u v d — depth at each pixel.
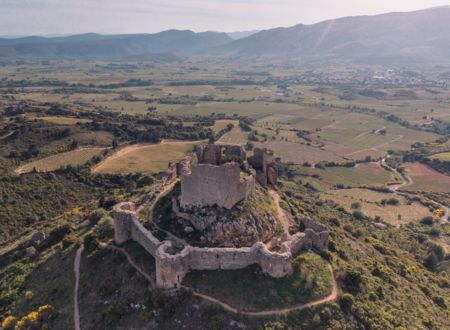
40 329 56.09
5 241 105.25
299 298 52.19
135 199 86.81
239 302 50.62
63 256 72.06
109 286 57.19
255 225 62.00
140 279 56.06
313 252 62.53
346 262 65.12
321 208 117.75
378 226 118.94
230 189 61.19
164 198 72.06
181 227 62.38
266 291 52.03
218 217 60.97
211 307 50.00
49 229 97.88
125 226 65.88
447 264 95.62
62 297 60.72
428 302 67.25
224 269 54.81
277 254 53.16
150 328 49.69
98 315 54.22
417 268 86.25
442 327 58.62
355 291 57.12
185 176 62.84
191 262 54.59
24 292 67.19
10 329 58.28
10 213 121.00
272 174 89.56
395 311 57.25
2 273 76.38
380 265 74.19
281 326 48.47
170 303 51.25
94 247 67.19
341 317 51.38
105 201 103.31
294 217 72.50
